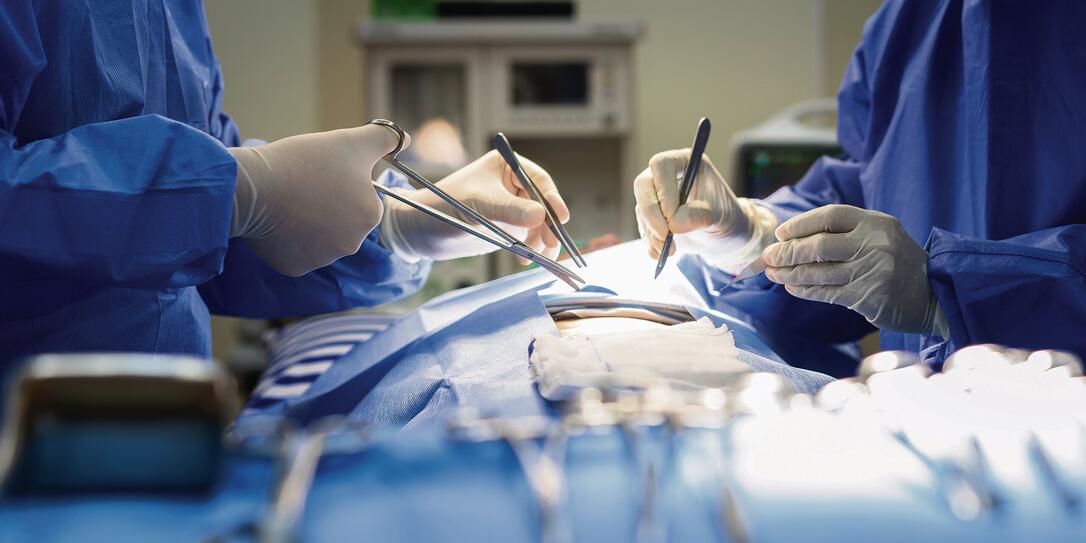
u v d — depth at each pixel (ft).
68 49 2.86
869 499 1.17
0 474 1.00
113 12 3.01
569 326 3.08
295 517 1.06
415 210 3.80
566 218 3.53
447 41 10.02
